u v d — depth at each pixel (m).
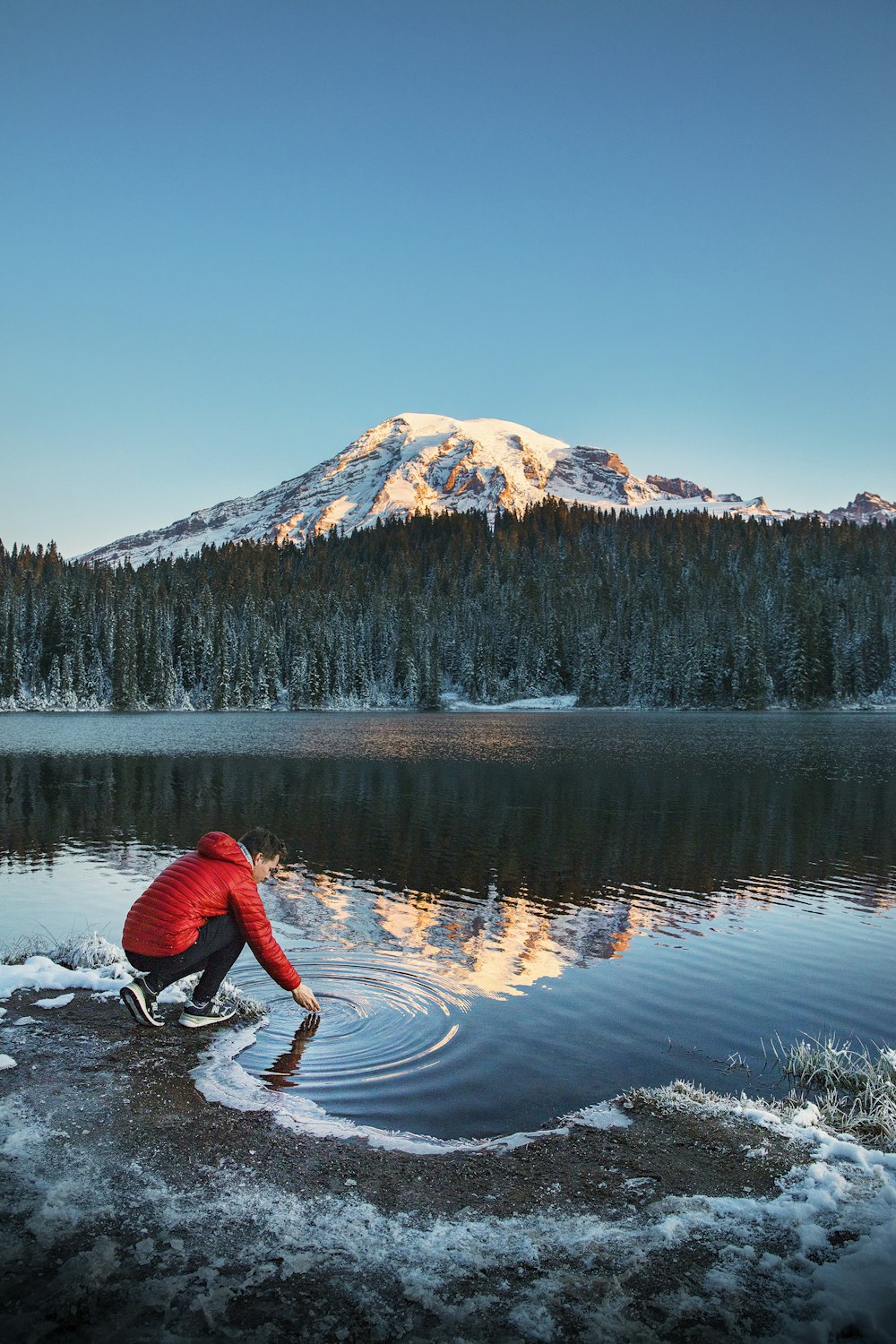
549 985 9.87
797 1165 5.14
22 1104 5.53
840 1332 3.52
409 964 10.50
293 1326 3.44
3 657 124.88
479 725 89.06
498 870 17.34
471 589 194.62
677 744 58.41
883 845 20.61
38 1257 3.85
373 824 23.44
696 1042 8.15
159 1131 5.23
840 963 11.16
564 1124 5.83
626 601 158.38
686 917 13.66
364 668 144.12
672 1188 4.80
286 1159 4.96
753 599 153.62
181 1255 3.91
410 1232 4.20
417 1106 6.26
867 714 111.06
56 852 19.52
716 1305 3.68
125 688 125.19
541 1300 3.69
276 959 7.38
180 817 24.84
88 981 8.16
